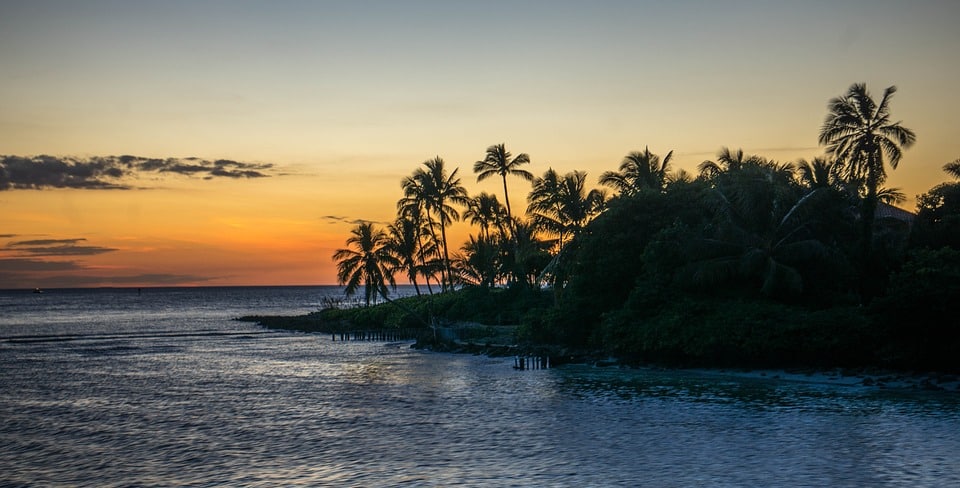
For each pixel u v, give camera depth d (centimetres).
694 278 4659
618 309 5122
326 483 2094
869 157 5334
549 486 2003
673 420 2905
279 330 9931
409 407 3384
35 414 3328
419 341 6850
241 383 4359
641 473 2114
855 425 2717
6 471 2294
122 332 9519
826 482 1978
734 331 4234
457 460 2331
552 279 6372
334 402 3581
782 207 4753
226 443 2661
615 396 3550
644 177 6512
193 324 11531
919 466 2125
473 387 4003
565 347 5556
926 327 3788
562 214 7725
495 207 9569
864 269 4756
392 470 2225
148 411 3384
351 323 9950
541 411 3191
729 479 2027
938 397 3331
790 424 2764
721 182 5409
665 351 4612
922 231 5038
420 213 9412
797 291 4506
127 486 2108
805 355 4203
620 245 5388
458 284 9619
